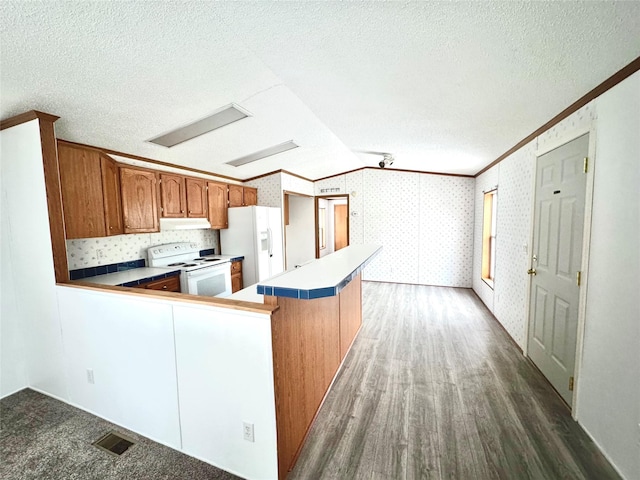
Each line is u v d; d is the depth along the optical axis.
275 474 1.43
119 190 2.91
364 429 1.82
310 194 6.34
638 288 1.33
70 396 2.11
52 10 1.23
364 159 4.95
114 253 3.19
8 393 2.24
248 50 1.70
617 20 1.12
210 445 1.59
